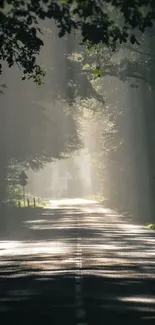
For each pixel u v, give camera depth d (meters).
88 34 33.78
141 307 24.81
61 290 29.88
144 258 45.56
